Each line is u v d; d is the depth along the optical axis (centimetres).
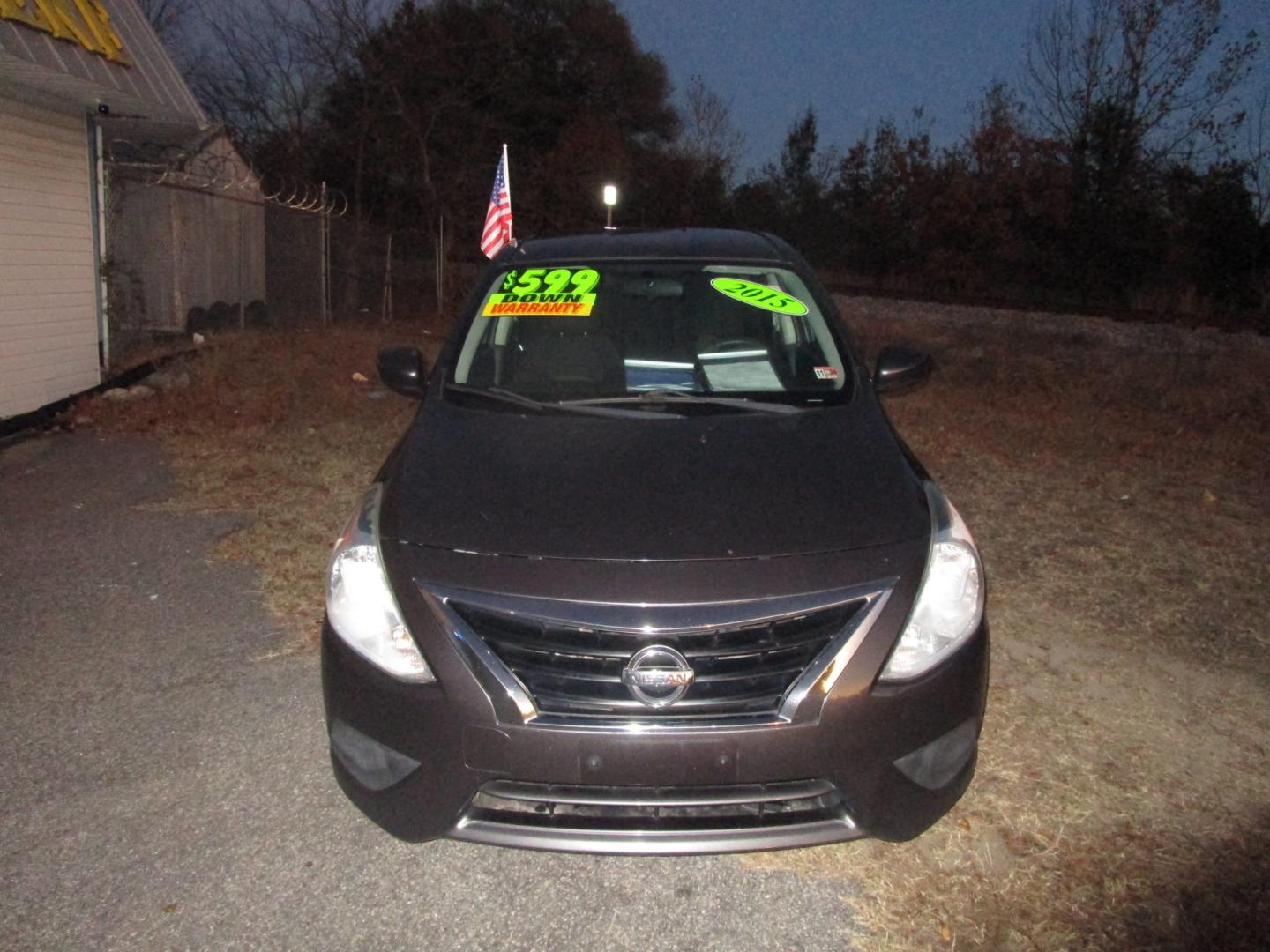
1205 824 319
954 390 1055
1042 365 1208
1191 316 1994
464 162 2147
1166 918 279
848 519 292
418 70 2119
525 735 259
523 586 267
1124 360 1296
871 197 3159
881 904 286
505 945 275
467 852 310
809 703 260
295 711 388
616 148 2731
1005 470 727
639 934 278
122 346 1081
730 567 271
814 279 446
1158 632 456
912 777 272
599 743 258
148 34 928
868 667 264
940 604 280
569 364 397
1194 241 2378
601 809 265
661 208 3039
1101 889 290
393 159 2031
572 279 433
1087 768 348
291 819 325
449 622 267
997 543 566
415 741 269
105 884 296
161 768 352
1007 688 401
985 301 2262
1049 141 2638
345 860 306
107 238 979
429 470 325
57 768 352
